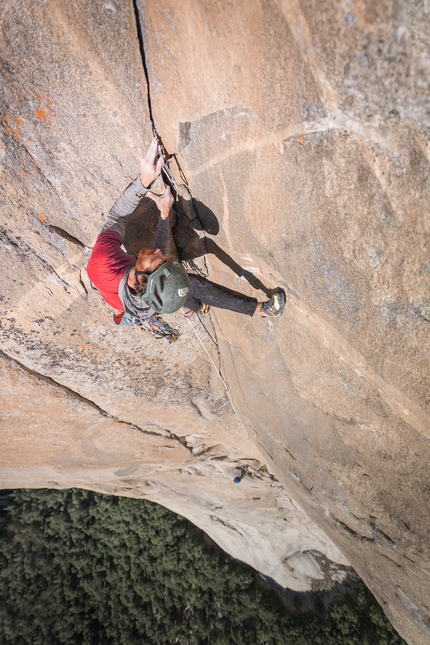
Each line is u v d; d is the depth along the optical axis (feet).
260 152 5.16
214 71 4.79
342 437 8.74
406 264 4.44
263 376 10.74
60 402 14.20
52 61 5.82
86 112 6.51
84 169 7.40
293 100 4.13
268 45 3.90
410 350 5.33
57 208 8.05
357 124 3.71
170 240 8.91
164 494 29.19
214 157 6.13
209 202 7.31
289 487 16.80
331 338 6.75
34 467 19.45
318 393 8.45
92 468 20.94
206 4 4.11
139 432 18.02
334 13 3.14
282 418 11.35
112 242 7.07
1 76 5.97
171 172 7.39
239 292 8.78
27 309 10.13
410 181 3.75
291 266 6.37
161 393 15.10
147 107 6.32
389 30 2.93
